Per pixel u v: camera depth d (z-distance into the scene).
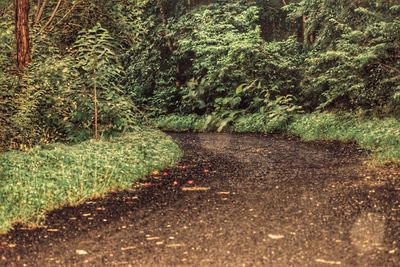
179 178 9.49
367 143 12.04
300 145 13.64
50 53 13.41
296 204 7.04
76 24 15.61
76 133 11.72
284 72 19.39
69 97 11.71
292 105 18.22
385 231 5.64
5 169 8.30
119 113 12.28
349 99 15.07
